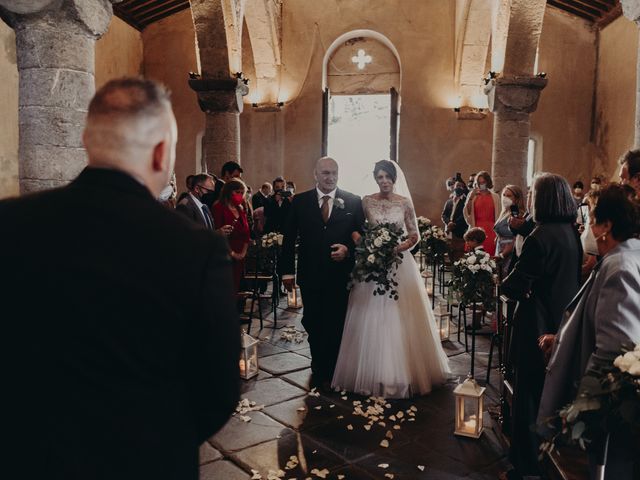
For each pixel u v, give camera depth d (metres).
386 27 14.60
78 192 1.16
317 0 14.74
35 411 1.05
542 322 2.96
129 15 14.45
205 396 1.21
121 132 1.20
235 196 6.12
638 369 1.75
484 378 4.89
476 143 14.44
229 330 1.17
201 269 1.15
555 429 2.31
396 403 4.31
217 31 10.27
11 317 1.07
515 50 9.53
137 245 1.13
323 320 4.69
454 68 14.45
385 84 15.24
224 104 10.55
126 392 1.08
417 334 4.60
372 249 4.32
